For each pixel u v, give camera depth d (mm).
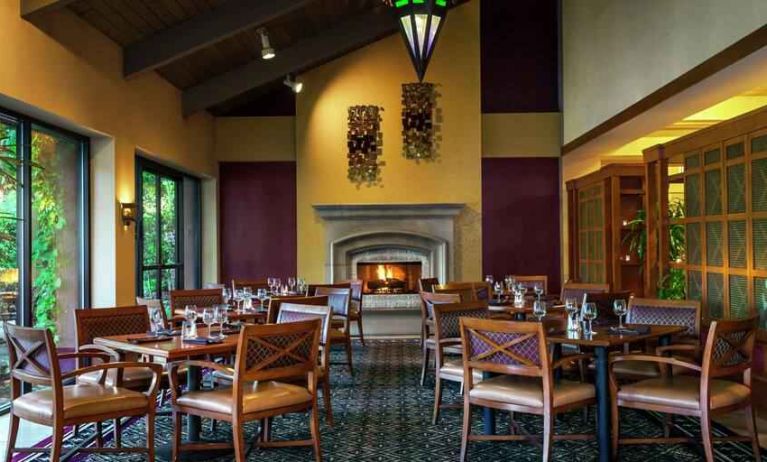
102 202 6129
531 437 3816
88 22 5629
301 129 9375
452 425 4664
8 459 3592
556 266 9461
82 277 6062
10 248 5023
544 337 3510
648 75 6066
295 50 8211
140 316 4652
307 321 3701
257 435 4125
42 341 3361
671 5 5555
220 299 6418
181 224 8898
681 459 3895
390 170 9328
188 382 4094
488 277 7766
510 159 9539
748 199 4879
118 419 4059
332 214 9148
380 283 9352
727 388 3691
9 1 4469
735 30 4496
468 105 9352
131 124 6555
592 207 8273
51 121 5355
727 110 7824
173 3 6039
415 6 5102
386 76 9328
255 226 9547
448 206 9070
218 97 8125
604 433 3754
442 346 4762
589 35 7980
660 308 4816
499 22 9617
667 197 6328
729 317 5172
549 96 9570
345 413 5004
